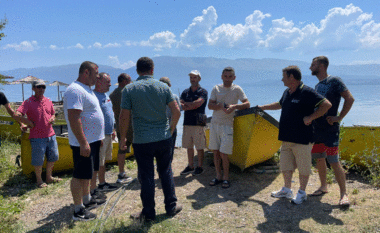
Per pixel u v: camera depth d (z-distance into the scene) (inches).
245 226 124.6
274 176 192.5
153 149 125.9
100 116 136.9
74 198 132.4
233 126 192.4
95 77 135.0
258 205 146.0
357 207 136.9
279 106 168.2
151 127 125.5
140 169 129.3
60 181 196.5
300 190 145.3
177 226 124.4
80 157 128.8
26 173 196.2
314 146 151.5
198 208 144.0
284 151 151.5
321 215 131.6
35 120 184.1
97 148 140.4
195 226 124.9
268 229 121.3
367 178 178.5
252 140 178.7
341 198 141.0
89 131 131.3
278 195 153.9
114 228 122.3
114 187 177.6
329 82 143.8
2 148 273.3
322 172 154.4
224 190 169.9
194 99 195.2
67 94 122.0
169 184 135.1
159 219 131.4
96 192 158.4
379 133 183.2
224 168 177.8
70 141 129.6
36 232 123.6
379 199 143.8
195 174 202.8
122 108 125.0
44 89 189.0
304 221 127.0
